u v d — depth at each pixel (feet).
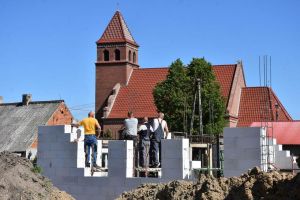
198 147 94.17
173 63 213.25
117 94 278.46
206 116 199.72
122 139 91.15
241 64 272.10
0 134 254.06
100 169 91.81
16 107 270.26
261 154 76.59
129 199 73.51
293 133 197.67
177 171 79.51
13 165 76.13
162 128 87.56
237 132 78.07
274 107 247.70
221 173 92.07
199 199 64.90
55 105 262.26
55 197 75.61
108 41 287.89
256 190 61.77
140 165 86.84
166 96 208.85
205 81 204.64
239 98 264.72
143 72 286.25
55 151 89.30
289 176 62.49
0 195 70.85
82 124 91.40
